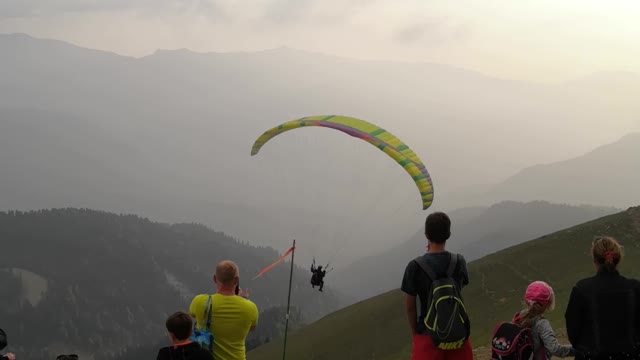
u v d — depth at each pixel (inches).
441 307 310.3
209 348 328.2
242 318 342.6
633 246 2657.5
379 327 3553.2
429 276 319.3
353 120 581.6
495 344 320.5
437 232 323.3
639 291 307.6
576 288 315.0
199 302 343.6
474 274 3292.3
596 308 306.0
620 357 303.4
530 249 3302.2
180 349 303.3
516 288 2974.9
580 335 314.2
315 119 603.5
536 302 314.5
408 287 325.7
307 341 3868.1
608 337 303.3
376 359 3203.7
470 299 3009.4
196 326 346.0
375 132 545.0
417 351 323.0
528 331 317.1
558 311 1727.4
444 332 307.0
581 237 3186.5
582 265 2925.7
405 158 494.3
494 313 2780.5
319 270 696.4
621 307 304.3
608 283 309.3
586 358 309.3
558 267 3019.2
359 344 3447.3
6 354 381.1
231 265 350.0
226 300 342.3
